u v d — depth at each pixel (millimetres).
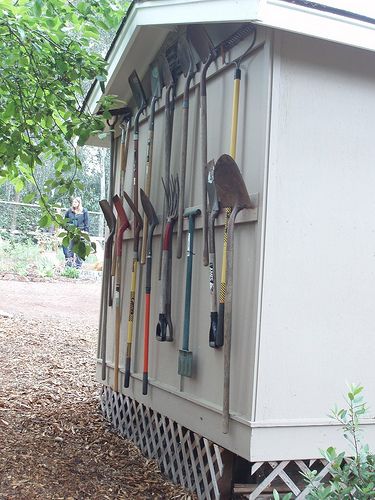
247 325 3104
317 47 3180
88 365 6688
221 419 3264
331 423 3098
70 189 4688
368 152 3283
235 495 3277
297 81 3127
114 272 4992
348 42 3074
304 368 3086
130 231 4883
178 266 4000
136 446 4477
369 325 3246
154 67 4473
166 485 3770
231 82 3506
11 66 4297
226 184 3076
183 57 4008
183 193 3867
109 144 6242
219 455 3322
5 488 3426
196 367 3617
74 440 4484
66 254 13164
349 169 3230
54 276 12531
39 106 4461
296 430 3041
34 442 4293
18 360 6543
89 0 4285
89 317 9195
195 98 3953
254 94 3221
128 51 4391
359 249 3240
